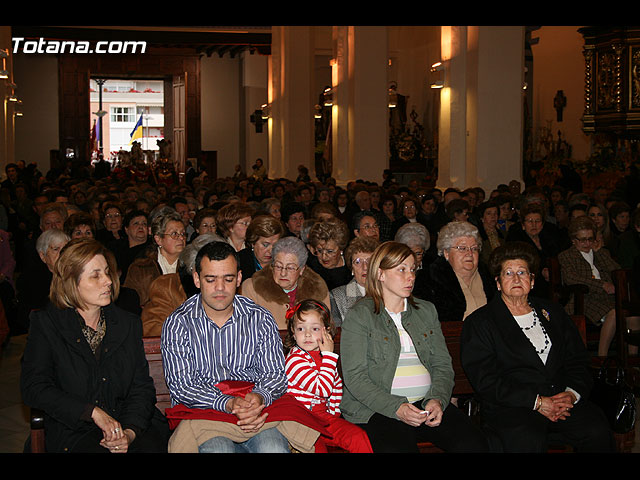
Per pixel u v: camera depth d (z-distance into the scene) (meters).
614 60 19.23
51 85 32.81
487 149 12.70
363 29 16.28
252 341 3.97
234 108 35.00
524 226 8.13
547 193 13.06
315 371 4.05
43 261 6.02
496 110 12.67
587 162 19.31
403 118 28.23
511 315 4.42
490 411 4.34
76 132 33.00
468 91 13.08
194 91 34.12
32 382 3.62
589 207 9.11
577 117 24.22
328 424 3.95
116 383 3.78
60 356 3.69
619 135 19.36
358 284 5.12
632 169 15.42
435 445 4.14
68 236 5.99
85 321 3.82
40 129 32.81
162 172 32.81
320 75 30.55
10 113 20.80
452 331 4.71
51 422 3.74
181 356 3.85
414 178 26.73
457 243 5.20
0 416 5.91
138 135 49.97
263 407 3.72
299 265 4.77
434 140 27.78
